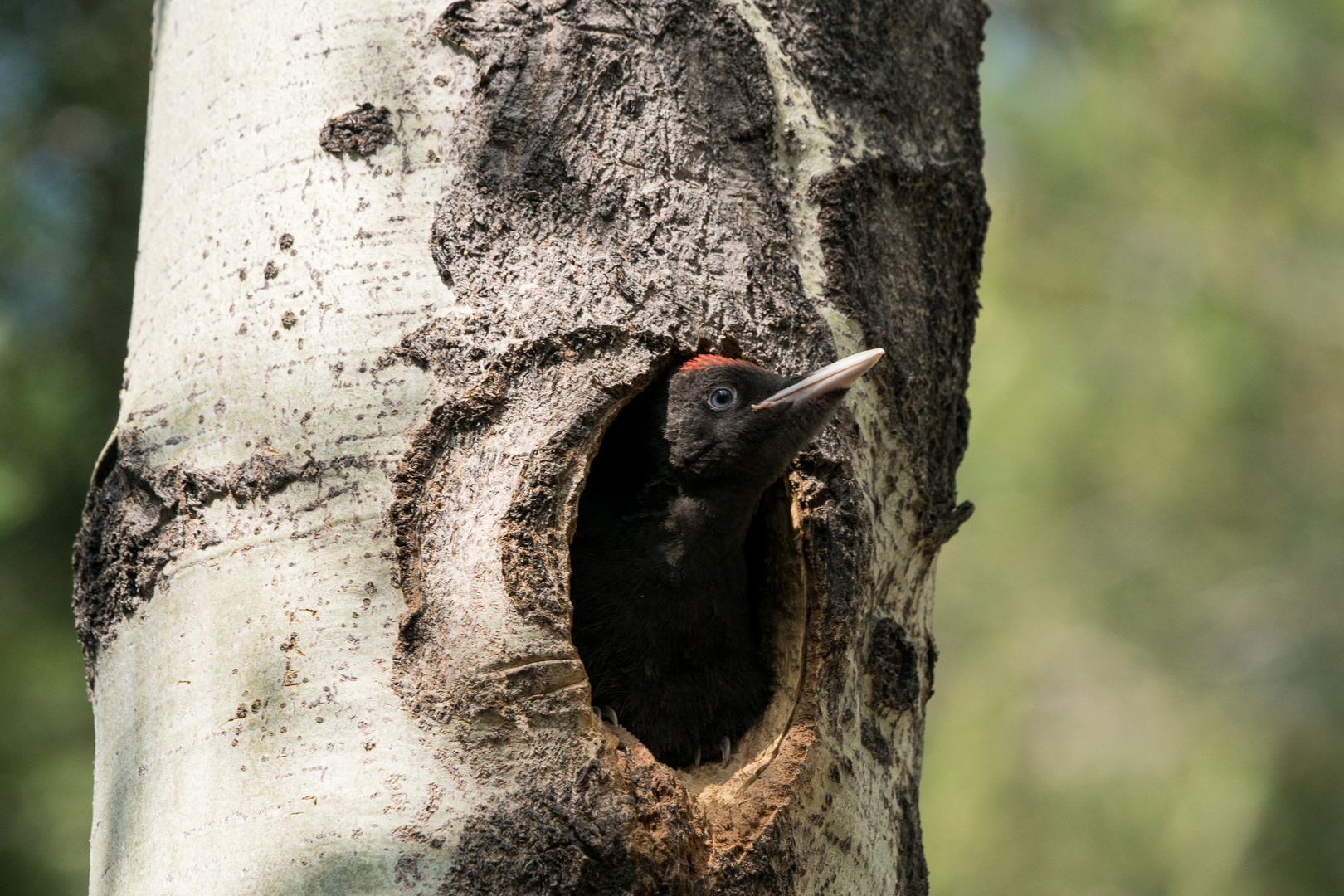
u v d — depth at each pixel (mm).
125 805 6520
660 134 7375
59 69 15258
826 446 7504
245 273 6977
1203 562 17906
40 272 15336
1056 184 17875
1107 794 17219
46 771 15031
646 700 8031
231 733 6312
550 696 6324
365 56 7184
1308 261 17203
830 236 7750
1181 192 17516
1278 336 17172
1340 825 16359
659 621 8016
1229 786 16797
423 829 6039
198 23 7703
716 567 8023
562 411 6758
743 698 7977
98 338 15266
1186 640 17953
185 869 6172
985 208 8812
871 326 7816
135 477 6902
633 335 7000
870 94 8102
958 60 8820
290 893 5945
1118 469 17938
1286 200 17219
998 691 18094
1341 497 17266
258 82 7309
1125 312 17703
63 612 15398
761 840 6727
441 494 6590
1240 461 17531
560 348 6852
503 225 6973
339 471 6574
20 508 14531
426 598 6414
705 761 7969
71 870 14305
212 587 6578
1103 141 17719
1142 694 17766
